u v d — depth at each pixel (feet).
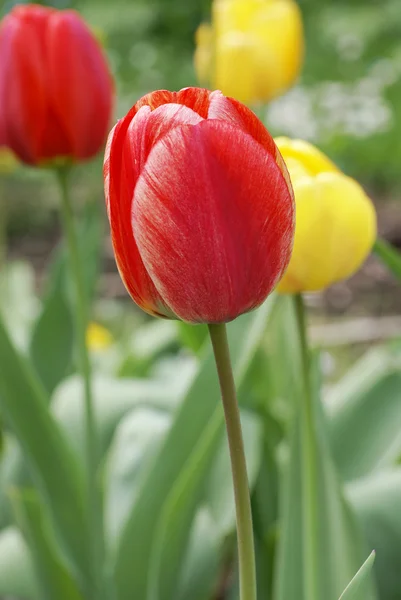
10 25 2.25
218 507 2.70
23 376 2.32
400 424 2.71
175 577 2.27
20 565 2.75
